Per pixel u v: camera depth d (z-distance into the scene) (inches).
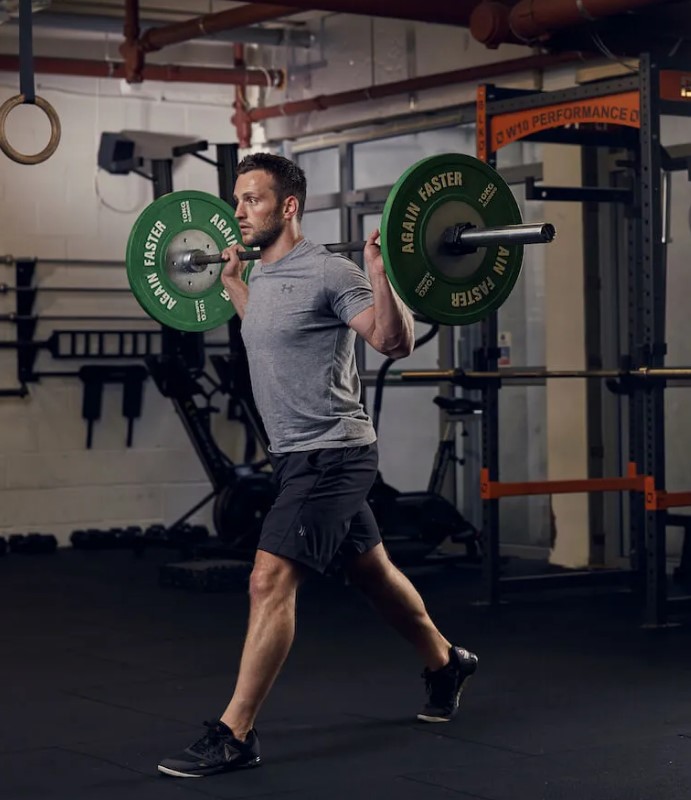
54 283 358.9
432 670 163.0
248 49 380.2
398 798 132.6
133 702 178.5
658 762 144.8
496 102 257.8
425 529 303.6
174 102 374.0
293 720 165.9
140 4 343.0
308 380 145.7
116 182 366.0
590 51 251.6
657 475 231.9
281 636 143.0
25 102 180.9
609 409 303.7
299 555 143.3
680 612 242.1
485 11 249.4
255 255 161.9
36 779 141.4
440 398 303.7
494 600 258.2
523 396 326.6
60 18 329.1
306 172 378.9
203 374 324.2
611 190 265.7
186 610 255.8
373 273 140.1
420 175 140.3
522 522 329.4
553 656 205.8
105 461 366.9
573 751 149.7
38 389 358.0
